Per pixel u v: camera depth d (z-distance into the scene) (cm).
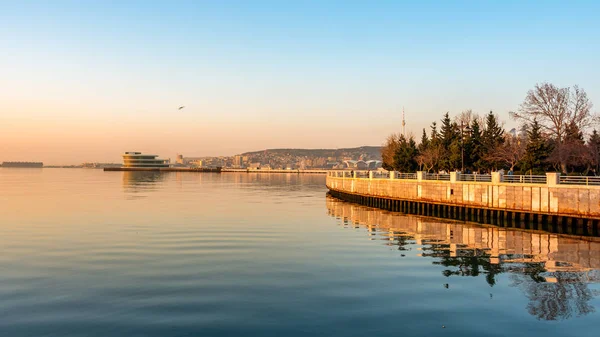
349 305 1720
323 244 3036
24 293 1862
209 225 3909
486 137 8400
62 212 4916
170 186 11225
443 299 1806
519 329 1507
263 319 1571
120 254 2636
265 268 2302
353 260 2519
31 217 4453
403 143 10131
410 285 2008
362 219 4644
